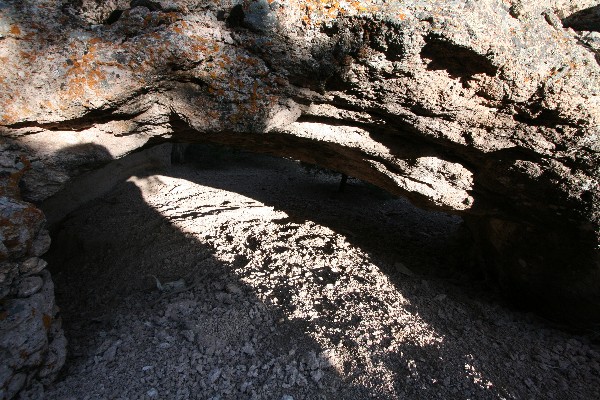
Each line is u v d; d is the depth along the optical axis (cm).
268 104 224
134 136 242
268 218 481
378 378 249
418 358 269
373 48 202
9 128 192
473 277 404
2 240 183
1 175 197
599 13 231
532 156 258
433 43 196
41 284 209
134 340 266
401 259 419
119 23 188
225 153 1010
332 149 303
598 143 231
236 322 283
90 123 216
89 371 238
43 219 204
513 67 203
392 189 352
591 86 209
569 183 259
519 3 199
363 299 321
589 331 327
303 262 365
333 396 237
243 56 206
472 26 188
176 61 194
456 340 296
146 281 333
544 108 222
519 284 349
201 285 324
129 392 227
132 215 436
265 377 245
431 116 243
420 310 323
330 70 213
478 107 232
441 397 243
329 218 534
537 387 266
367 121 260
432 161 284
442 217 646
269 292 313
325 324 288
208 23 196
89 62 185
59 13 182
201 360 253
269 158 1091
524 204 296
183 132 264
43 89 184
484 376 264
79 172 233
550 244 309
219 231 417
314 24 194
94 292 321
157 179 583
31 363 203
